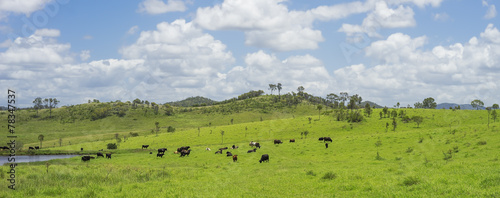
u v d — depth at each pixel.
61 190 19.06
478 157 31.36
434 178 18.31
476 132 51.22
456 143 44.56
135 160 59.56
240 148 72.81
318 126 127.06
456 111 137.88
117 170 28.97
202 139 114.38
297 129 124.81
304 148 60.16
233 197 16.83
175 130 175.62
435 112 140.88
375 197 15.12
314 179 22.81
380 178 20.94
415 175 20.53
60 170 26.31
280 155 53.56
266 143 83.69
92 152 90.25
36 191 18.72
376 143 53.94
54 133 195.00
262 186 20.84
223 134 122.62
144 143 115.62
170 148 96.88
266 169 34.75
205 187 20.80
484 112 128.25
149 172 28.84
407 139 56.69
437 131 62.38
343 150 52.09
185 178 27.27
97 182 23.09
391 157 39.34
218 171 34.00
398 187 16.88
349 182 20.05
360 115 134.50
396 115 138.00
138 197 17.30
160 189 19.97
